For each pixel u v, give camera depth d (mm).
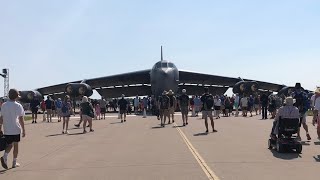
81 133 19641
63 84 47594
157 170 9234
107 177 8633
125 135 17781
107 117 35188
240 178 8172
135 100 38812
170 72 39219
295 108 11750
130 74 46094
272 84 48531
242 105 33031
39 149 13773
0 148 9789
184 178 8281
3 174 9344
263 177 8258
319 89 13953
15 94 10172
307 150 12258
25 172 9523
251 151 12047
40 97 43375
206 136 16547
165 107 22672
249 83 41562
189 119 29078
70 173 9211
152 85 40750
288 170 9016
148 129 20766
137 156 11438
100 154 12070
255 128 20266
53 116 38719
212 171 8953
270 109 31609
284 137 11891
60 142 15812
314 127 20422
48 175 9070
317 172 8773
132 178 8445
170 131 19266
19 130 10117
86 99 20125
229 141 14672
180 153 11812
